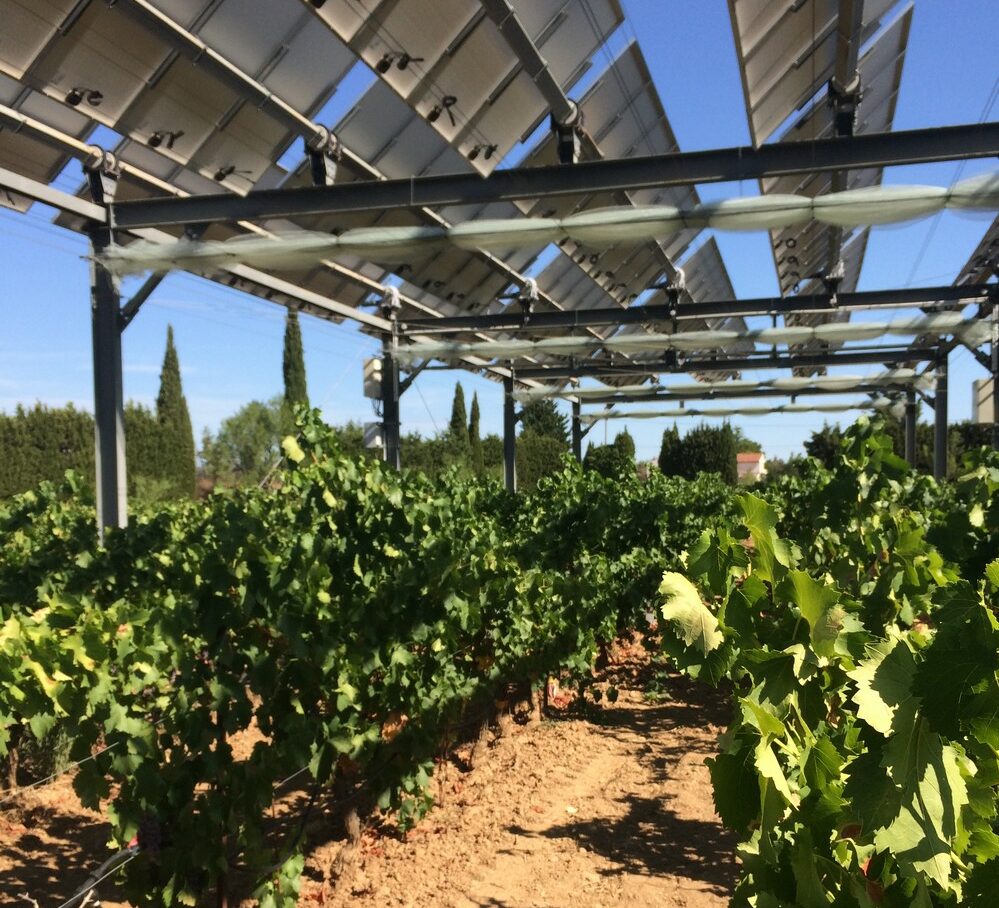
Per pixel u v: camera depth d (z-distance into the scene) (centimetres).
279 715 328
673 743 535
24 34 461
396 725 464
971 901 95
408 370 1195
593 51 546
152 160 652
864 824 97
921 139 534
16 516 766
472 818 416
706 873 348
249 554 315
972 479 428
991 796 110
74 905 322
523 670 543
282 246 631
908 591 271
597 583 649
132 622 334
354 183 612
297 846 323
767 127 617
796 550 158
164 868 290
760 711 126
